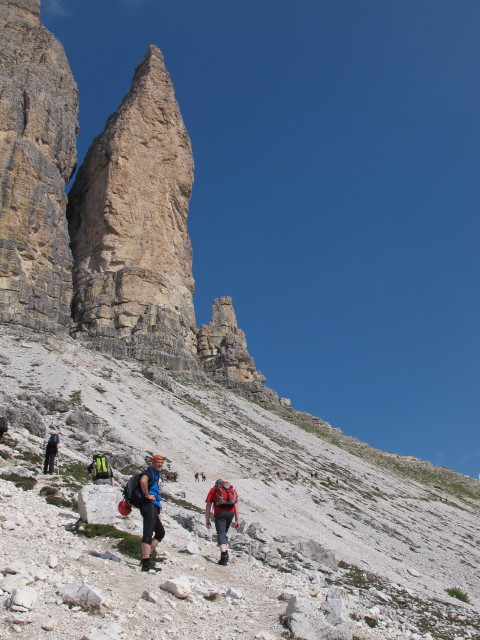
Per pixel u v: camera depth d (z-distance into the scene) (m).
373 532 46.47
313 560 26.34
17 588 9.55
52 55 109.56
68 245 97.38
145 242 103.06
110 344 85.56
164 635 9.77
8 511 14.63
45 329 81.62
